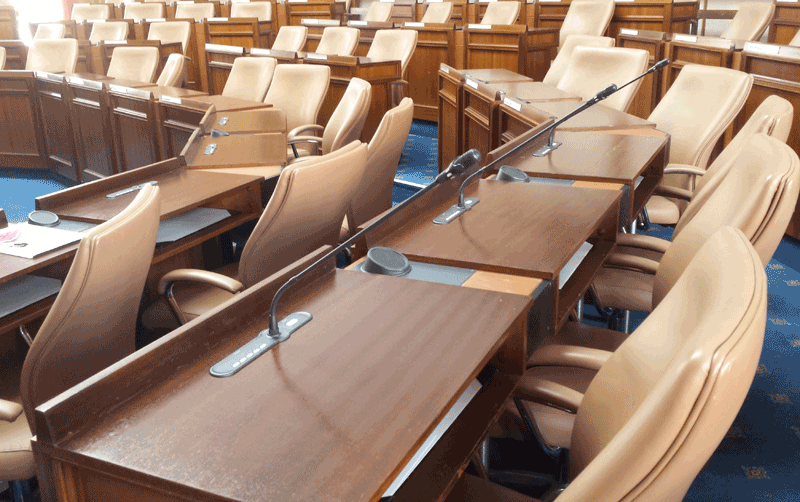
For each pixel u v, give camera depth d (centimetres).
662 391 76
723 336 76
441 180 149
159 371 115
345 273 160
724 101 311
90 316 159
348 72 530
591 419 130
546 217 196
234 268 260
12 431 166
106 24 830
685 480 79
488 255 169
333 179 207
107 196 259
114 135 511
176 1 1021
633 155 263
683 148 323
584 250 206
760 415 234
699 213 179
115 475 95
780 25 638
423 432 101
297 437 100
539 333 156
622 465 77
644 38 530
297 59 569
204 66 878
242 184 271
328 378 116
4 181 601
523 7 731
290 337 130
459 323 134
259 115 419
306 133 449
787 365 266
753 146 171
